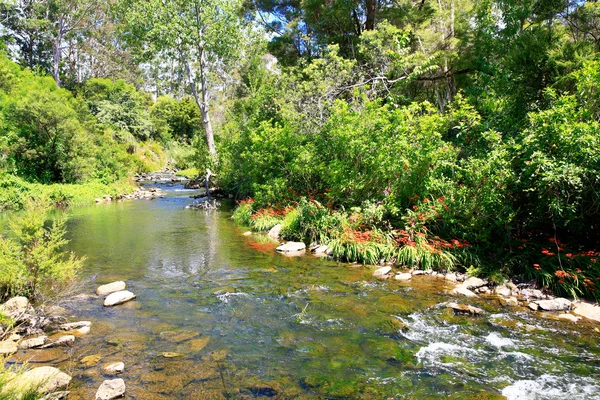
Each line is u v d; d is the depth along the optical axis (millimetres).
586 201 6570
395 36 13195
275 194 13281
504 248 7617
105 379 3893
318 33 20953
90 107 39188
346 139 9734
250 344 4785
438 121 9031
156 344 4734
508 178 7031
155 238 11234
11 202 16578
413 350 4652
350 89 14273
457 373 4145
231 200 20453
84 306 5961
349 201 10172
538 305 5949
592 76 6996
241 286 7055
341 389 3826
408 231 8641
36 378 3506
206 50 25172
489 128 8734
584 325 5336
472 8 15883
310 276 7664
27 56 44625
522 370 4199
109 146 28000
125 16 24156
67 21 42062
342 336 5027
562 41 9383
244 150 17641
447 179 8492
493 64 12633
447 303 6164
